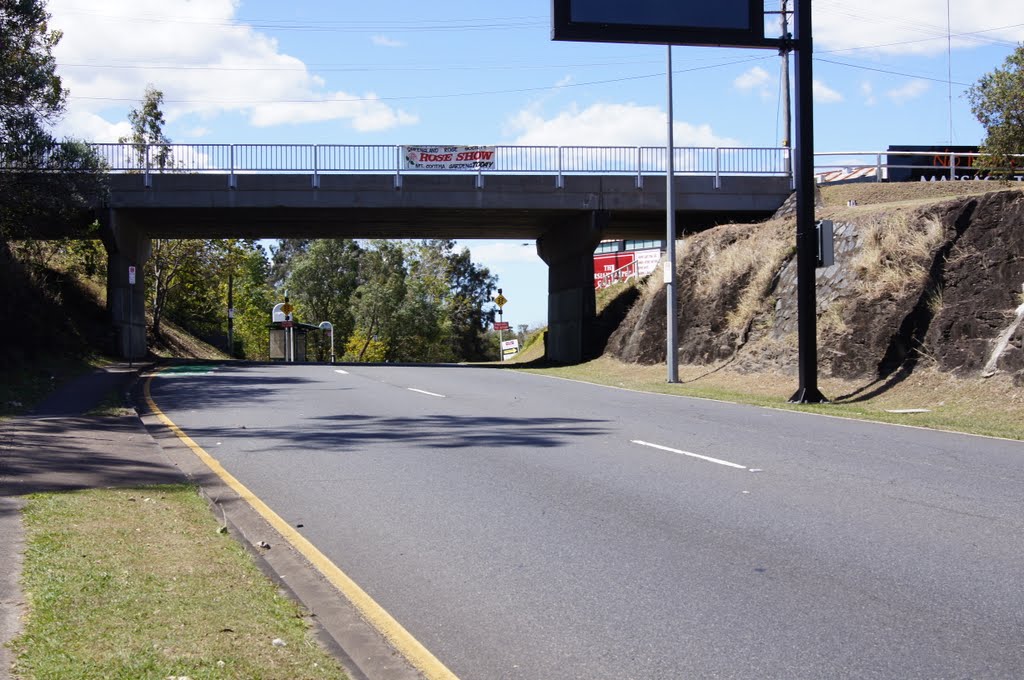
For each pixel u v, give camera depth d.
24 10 24.30
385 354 80.81
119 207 32.47
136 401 18.84
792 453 11.70
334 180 32.41
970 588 6.15
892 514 8.27
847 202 32.25
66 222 30.06
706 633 5.38
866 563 6.75
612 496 9.13
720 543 7.35
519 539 7.54
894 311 19.19
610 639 5.31
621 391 21.48
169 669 4.31
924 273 19.16
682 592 6.15
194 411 17.06
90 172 28.36
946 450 11.92
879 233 21.50
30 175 26.47
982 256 18.09
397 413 16.58
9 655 4.33
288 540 7.55
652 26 16.52
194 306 58.28
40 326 26.73
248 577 6.07
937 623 5.50
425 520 8.21
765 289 24.92
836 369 19.81
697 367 25.48
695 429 14.11
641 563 6.83
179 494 8.80
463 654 5.11
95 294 38.38
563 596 6.10
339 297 82.06
